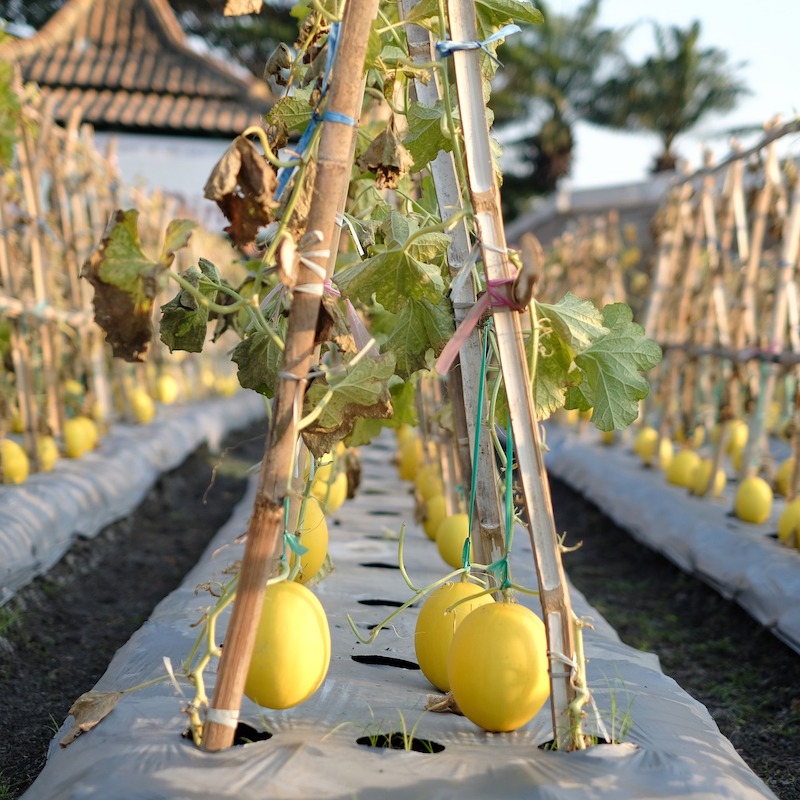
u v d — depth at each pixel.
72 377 7.87
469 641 2.20
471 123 2.10
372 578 3.92
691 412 7.82
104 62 20.83
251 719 2.24
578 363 2.44
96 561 5.90
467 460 2.60
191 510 8.06
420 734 2.21
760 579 4.82
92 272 1.91
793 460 5.56
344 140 2.00
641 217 20.38
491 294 2.09
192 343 2.48
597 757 2.04
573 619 2.13
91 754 2.07
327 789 1.88
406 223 2.31
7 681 3.80
